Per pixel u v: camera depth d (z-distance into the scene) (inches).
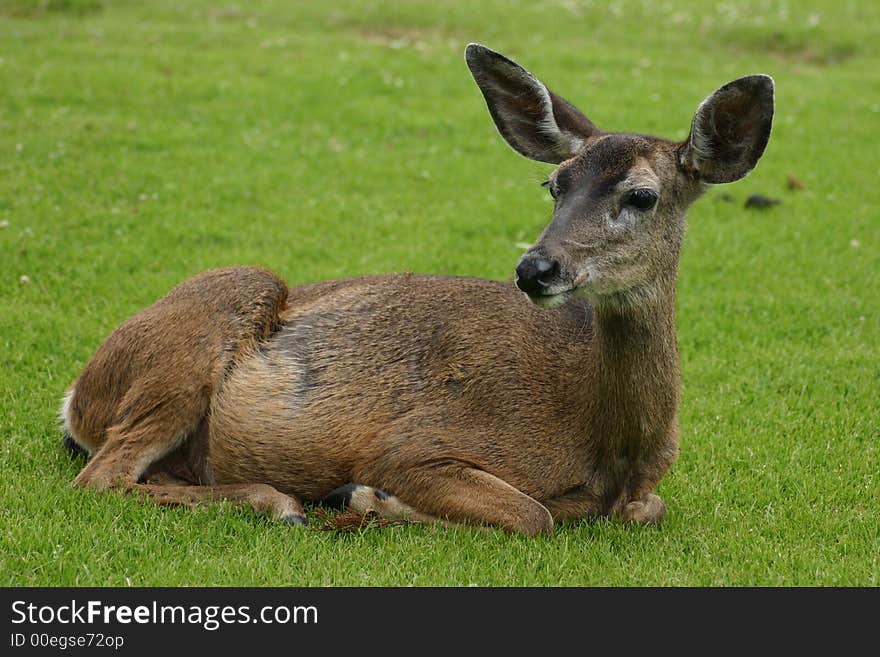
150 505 336.5
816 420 437.4
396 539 320.8
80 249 580.7
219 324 352.8
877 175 804.6
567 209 313.4
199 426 357.7
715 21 1235.9
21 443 382.3
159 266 572.7
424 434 333.1
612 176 315.3
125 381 355.9
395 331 349.4
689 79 1032.2
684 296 576.7
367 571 301.1
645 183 313.1
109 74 900.0
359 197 706.2
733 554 324.8
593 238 309.0
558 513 339.6
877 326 546.3
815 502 373.1
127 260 572.7
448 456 331.6
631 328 322.0
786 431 428.8
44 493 336.2
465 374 338.6
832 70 1120.8
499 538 318.3
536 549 314.2
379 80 960.3
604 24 1215.6
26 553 301.1
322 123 849.5
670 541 331.3
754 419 437.4
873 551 332.5
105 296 530.9
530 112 360.8
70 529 313.4
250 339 353.1
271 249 606.2
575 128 353.1
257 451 343.6
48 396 422.6
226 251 600.1
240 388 346.0
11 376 437.4
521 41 1128.8
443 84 969.5
